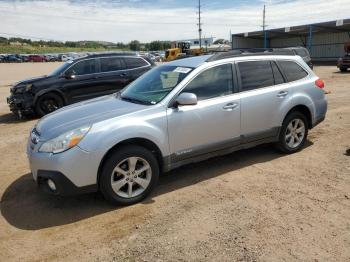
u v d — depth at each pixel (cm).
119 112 450
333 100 1120
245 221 394
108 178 425
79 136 411
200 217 408
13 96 1059
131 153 434
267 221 392
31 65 5559
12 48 11531
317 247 343
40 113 1048
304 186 477
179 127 469
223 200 446
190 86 486
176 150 474
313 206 422
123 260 340
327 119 838
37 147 426
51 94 1048
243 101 524
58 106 1066
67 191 411
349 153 594
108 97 554
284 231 372
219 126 504
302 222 388
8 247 371
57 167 405
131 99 507
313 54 4875
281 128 577
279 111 565
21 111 1049
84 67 1086
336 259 325
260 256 333
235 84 525
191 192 475
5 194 502
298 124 600
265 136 561
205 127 491
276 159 581
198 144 491
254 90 542
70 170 407
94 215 428
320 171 525
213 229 382
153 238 372
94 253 354
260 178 509
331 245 346
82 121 434
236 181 502
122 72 1127
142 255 345
